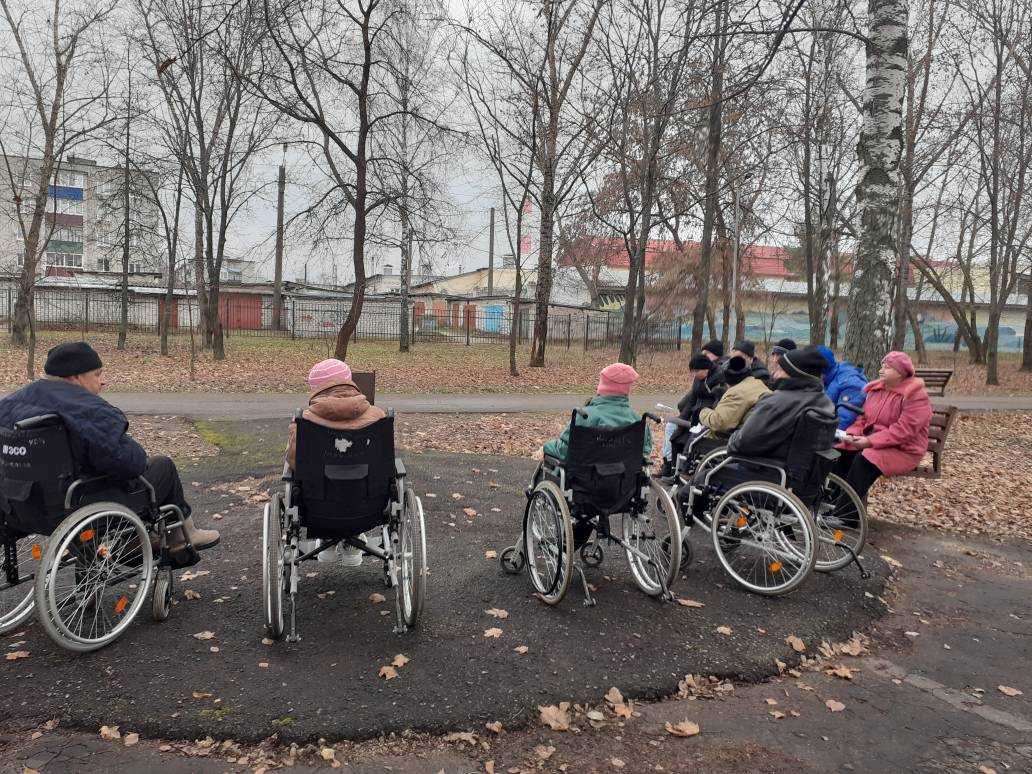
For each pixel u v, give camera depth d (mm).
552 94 18922
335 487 3553
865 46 8461
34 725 2773
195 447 8086
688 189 20609
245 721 2836
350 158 16562
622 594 4391
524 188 18922
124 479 3447
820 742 3000
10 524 3354
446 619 3893
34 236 19656
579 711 3100
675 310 26516
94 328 33500
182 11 16594
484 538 5367
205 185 20672
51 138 18297
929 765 2869
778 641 3898
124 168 20875
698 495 4895
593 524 4438
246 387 14625
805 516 4309
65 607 3670
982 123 19953
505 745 2840
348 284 34281
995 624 4492
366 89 16281
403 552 3670
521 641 3668
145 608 3873
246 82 15344
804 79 19234
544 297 22453
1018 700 3492
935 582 5215
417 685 3176
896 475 5531
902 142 8375
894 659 3916
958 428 12969
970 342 31594
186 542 3928
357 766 2652
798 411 4492
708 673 3506
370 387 5465
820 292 23766
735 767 2781
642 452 4266
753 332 40156
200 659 3320
